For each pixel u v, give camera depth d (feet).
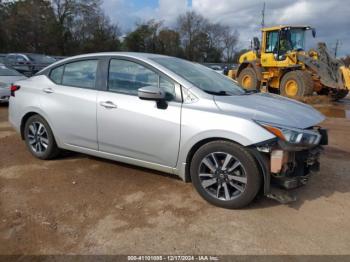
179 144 11.73
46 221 10.49
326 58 41.01
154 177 13.99
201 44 213.46
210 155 11.33
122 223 10.44
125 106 12.68
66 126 14.52
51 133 15.26
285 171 10.63
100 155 14.05
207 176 11.54
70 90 14.39
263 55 45.65
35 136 15.92
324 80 39.86
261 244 9.40
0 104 32.89
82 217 10.78
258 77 45.85
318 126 12.09
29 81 16.19
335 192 12.73
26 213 10.95
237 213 11.03
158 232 9.96
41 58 61.41
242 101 11.89
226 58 217.77
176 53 209.77
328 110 35.55
